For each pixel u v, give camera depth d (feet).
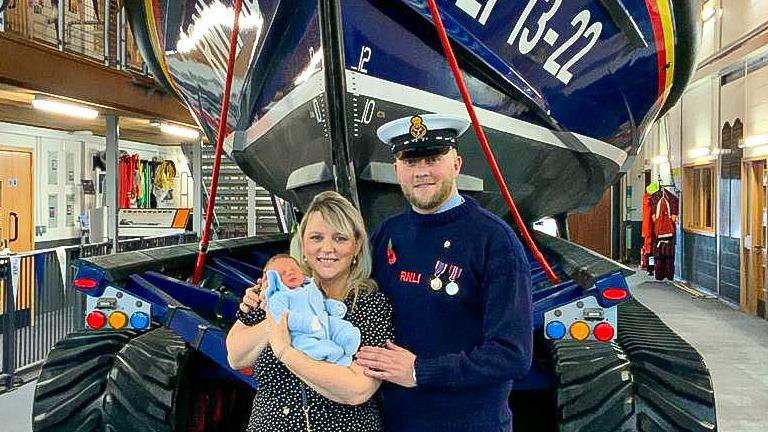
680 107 46.98
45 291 22.34
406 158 7.35
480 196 13.07
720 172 39.11
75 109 26.55
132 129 37.27
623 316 12.71
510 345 6.80
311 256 7.18
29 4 25.66
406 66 11.16
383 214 12.59
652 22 12.35
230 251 15.25
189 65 13.56
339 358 6.73
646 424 9.19
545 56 11.86
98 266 10.32
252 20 11.41
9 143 33.55
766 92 32.19
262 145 13.14
